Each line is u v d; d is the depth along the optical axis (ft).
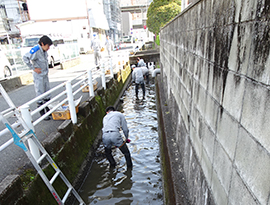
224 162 5.24
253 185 3.75
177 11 54.49
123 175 14.15
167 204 10.21
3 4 96.73
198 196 7.80
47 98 14.75
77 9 90.48
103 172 14.51
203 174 7.23
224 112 5.24
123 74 38.40
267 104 3.27
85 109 16.53
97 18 103.09
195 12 8.59
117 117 14.43
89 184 13.30
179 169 11.28
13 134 7.73
